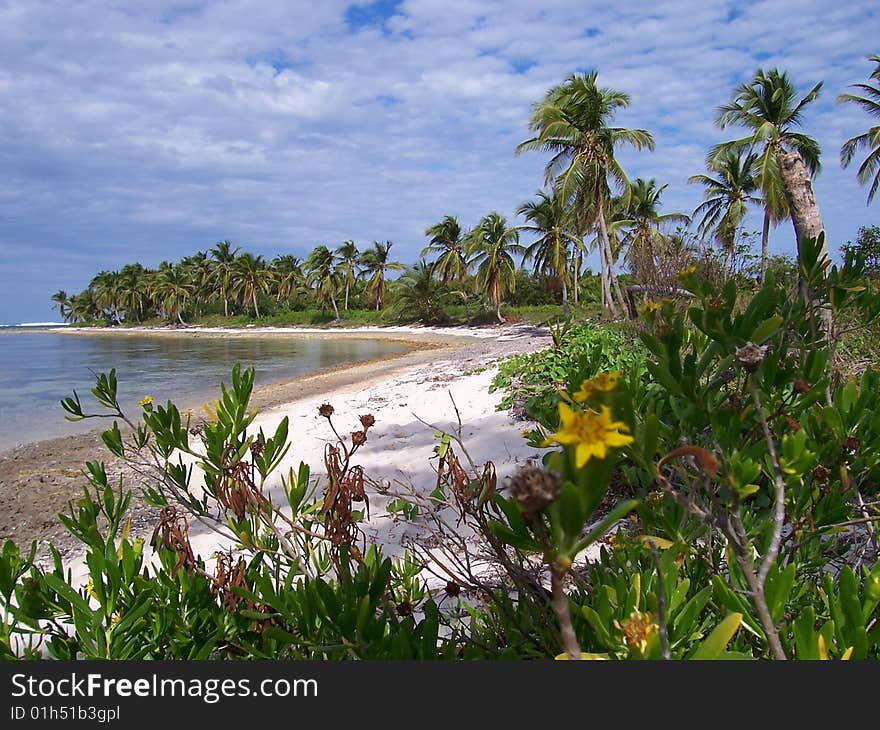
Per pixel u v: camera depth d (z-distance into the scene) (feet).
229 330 258.98
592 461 2.48
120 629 5.46
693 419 5.52
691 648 4.42
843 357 11.75
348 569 6.25
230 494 6.77
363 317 230.07
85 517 6.24
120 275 337.72
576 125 94.48
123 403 60.23
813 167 89.30
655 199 116.98
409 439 27.14
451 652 5.49
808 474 6.07
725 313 5.03
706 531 5.93
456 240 181.57
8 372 99.45
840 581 4.19
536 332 135.44
